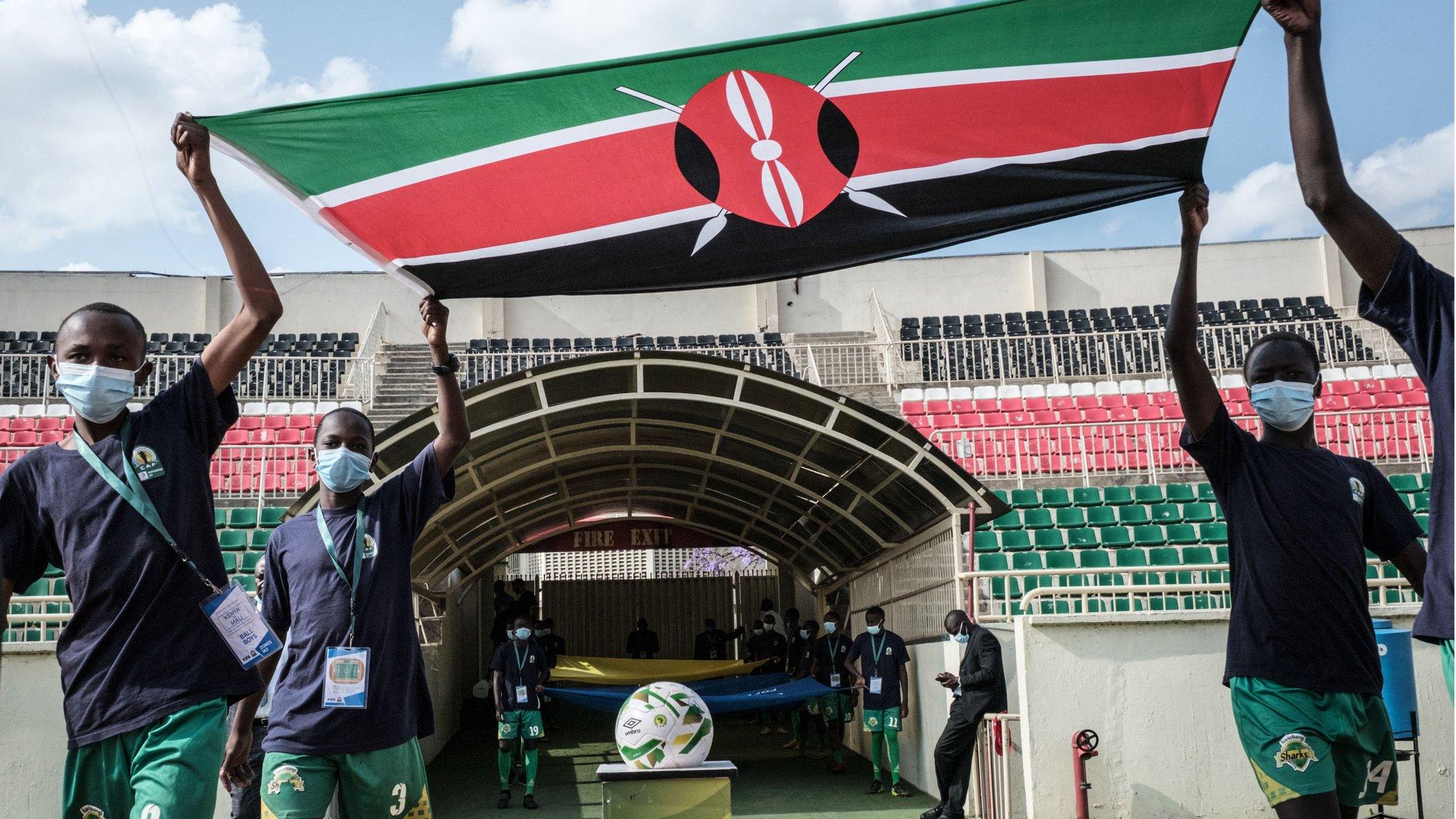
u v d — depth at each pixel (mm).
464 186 4176
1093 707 8508
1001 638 10430
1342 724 3721
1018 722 9617
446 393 4477
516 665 12086
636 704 4621
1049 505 17547
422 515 4406
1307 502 3832
